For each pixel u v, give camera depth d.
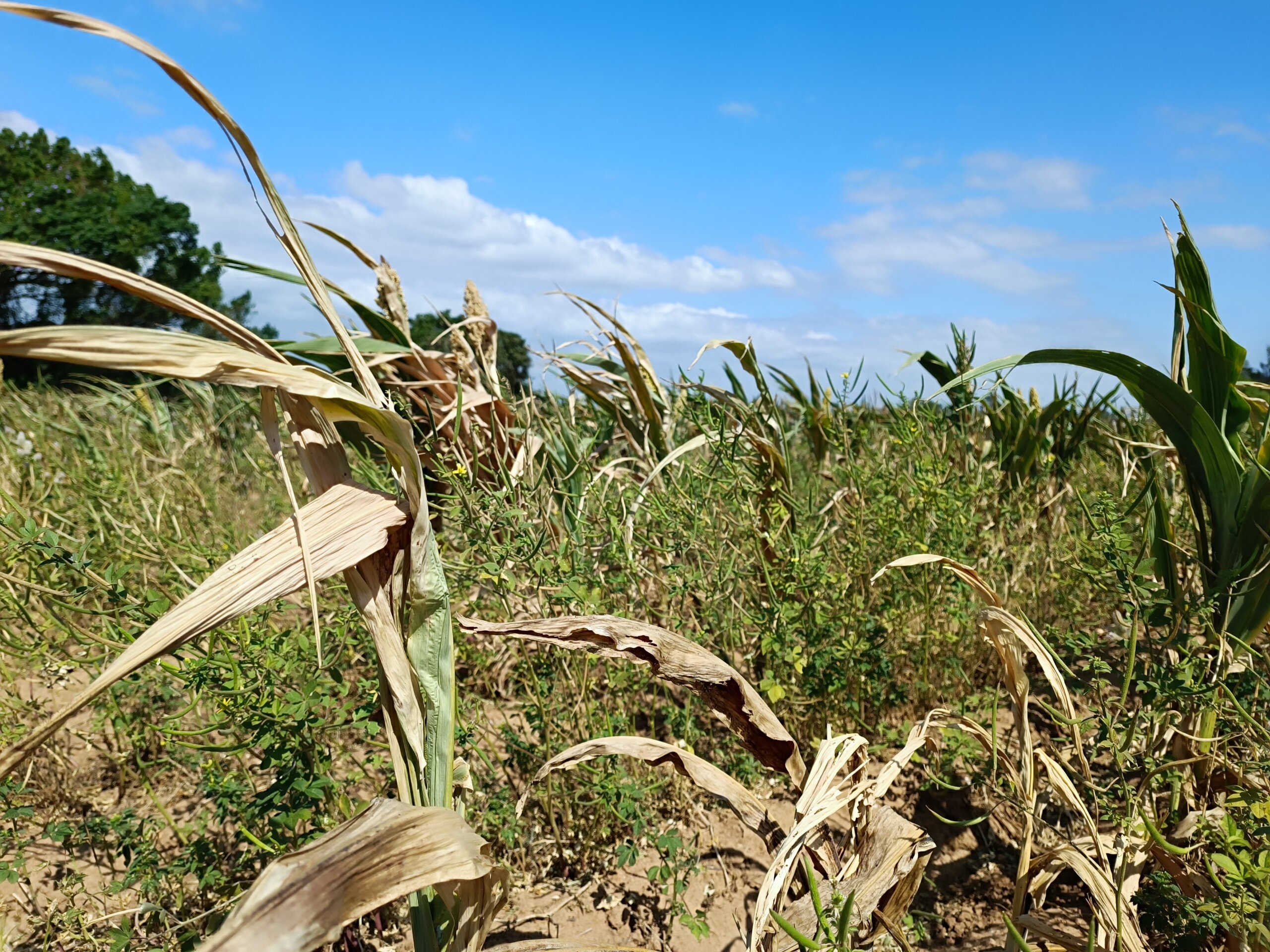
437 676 1.34
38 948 1.97
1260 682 1.91
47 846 2.35
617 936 2.06
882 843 1.65
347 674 2.59
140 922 1.97
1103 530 2.09
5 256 1.00
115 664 1.06
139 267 35.31
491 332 3.74
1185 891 1.79
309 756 1.85
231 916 0.94
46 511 3.06
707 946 2.03
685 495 2.82
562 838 2.32
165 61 1.09
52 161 35.53
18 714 2.59
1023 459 4.09
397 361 3.76
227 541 2.95
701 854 2.34
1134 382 2.29
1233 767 1.89
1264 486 2.12
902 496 3.16
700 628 2.62
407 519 1.32
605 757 2.27
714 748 2.66
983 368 2.28
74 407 5.72
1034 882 1.85
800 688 2.68
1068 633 2.33
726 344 3.48
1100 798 1.86
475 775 2.35
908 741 1.82
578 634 1.71
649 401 3.92
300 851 1.03
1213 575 2.28
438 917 1.35
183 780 2.64
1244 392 2.67
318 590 2.61
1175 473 3.06
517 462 2.79
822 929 1.40
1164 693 1.85
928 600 2.76
